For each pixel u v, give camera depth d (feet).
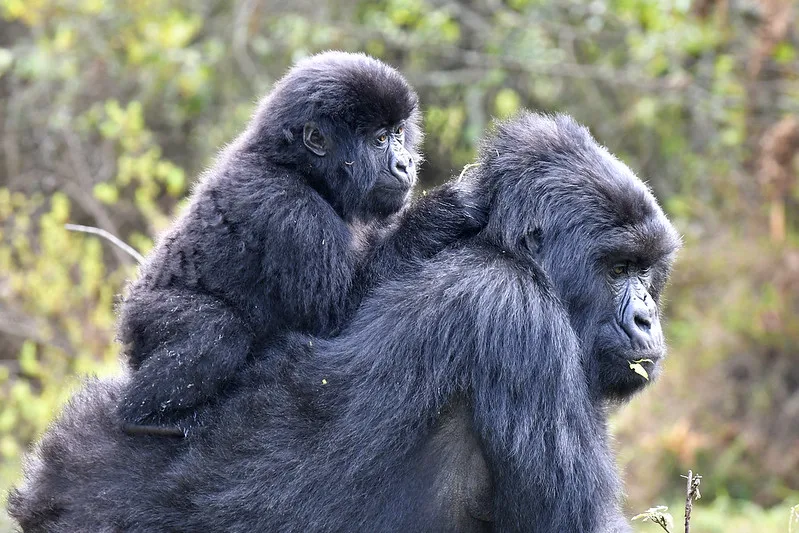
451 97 147.02
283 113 49.70
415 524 40.75
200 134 141.08
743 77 129.08
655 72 129.59
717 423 121.70
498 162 44.39
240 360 42.75
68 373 109.19
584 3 133.49
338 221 46.60
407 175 51.65
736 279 128.67
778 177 120.67
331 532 39.70
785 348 124.98
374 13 136.46
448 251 42.91
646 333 42.80
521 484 40.04
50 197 137.28
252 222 44.86
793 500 111.24
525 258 42.57
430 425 40.57
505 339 40.34
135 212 137.80
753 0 126.31
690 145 142.82
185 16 141.59
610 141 143.95
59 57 129.49
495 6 144.66
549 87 144.36
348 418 40.06
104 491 40.86
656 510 40.19
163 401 41.65
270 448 40.06
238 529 39.50
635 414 121.19
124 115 117.70
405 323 40.93
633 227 42.68
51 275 108.68
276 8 144.46
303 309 43.98
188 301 43.50
